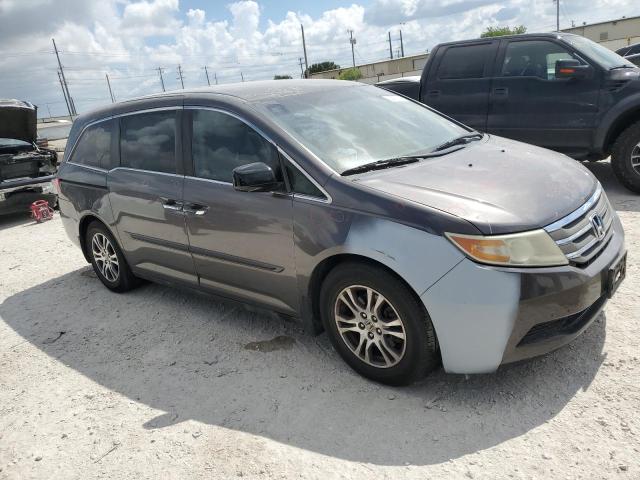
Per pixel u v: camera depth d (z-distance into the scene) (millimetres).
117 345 4102
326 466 2559
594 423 2605
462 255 2615
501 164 3312
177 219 3914
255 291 3609
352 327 3121
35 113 9844
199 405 3186
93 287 5441
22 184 9398
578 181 3193
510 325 2607
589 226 2889
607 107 6195
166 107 4125
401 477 2428
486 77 7062
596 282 2766
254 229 3396
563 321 2795
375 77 58531
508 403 2830
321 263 3123
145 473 2682
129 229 4461
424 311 2785
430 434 2678
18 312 5062
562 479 2303
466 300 2613
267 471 2578
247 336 3949
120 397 3393
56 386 3631
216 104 3756
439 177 3088
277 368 3461
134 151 4395
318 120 3605
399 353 2947
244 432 2883
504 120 6961
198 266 3934
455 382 3059
